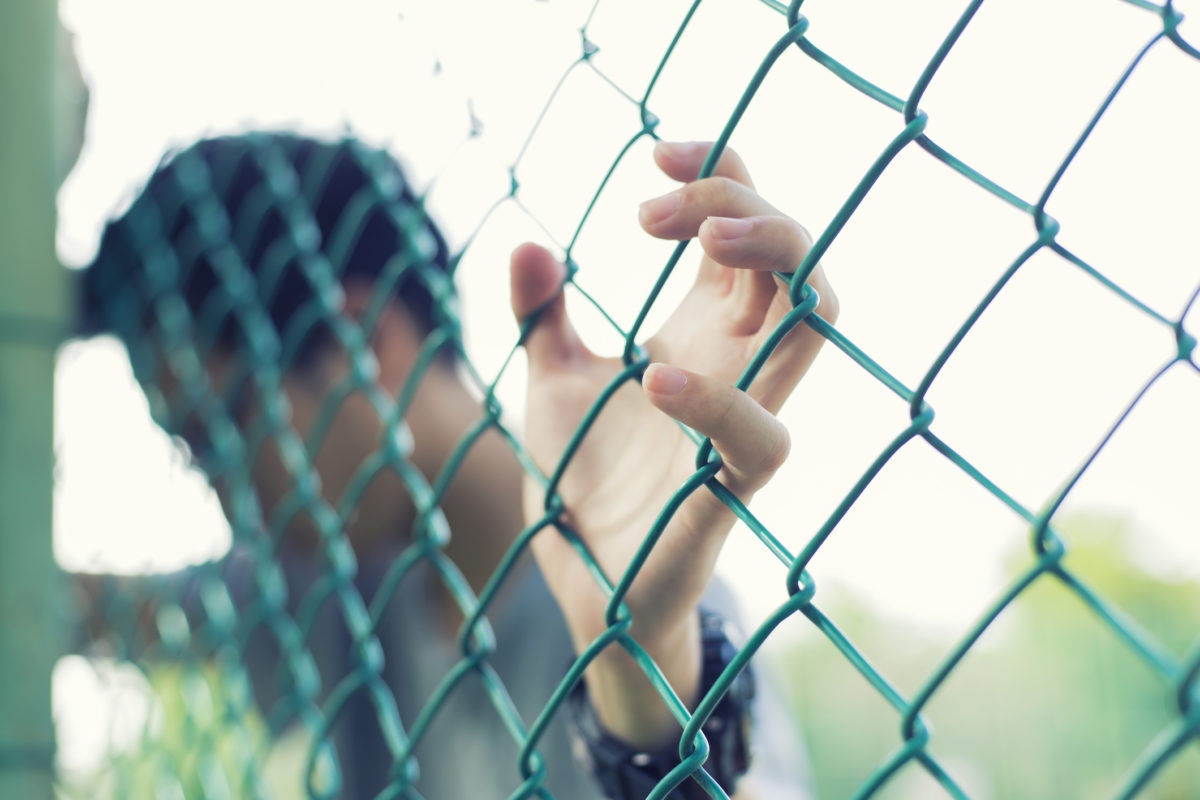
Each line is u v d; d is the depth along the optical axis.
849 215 0.57
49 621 1.19
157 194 1.51
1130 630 0.43
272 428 1.32
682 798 0.83
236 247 1.42
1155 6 0.50
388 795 0.88
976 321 0.53
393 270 1.02
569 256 0.77
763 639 0.58
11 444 1.18
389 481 1.54
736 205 0.65
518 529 1.51
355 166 1.50
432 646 1.58
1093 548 19.00
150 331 1.54
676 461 0.80
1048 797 18.66
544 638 1.48
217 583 1.40
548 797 0.73
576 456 0.85
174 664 1.46
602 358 0.87
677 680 0.83
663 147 0.69
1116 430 0.47
